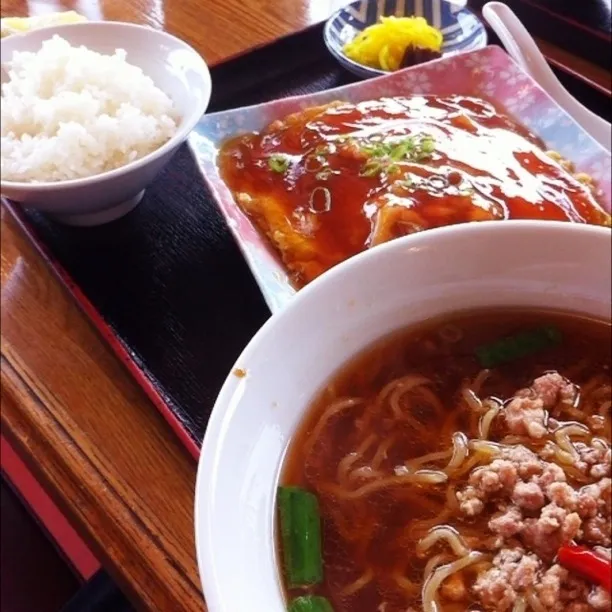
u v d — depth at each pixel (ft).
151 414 1.54
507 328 1.46
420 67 2.03
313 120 1.93
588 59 2.20
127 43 1.96
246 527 1.20
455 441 1.38
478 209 1.72
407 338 1.44
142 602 1.36
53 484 1.48
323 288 1.33
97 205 1.72
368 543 1.31
